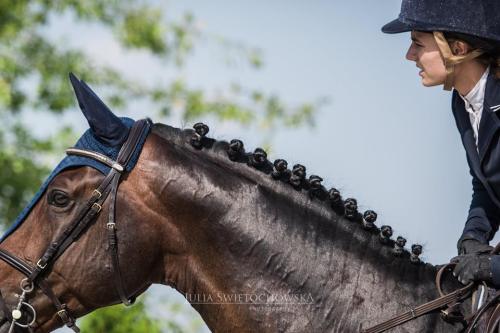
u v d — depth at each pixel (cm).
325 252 627
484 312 598
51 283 634
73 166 638
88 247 632
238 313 630
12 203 1783
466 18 605
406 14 623
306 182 646
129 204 634
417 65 634
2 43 1836
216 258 634
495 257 605
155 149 647
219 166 650
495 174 620
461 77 620
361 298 618
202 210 636
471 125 638
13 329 634
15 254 636
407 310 612
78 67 1828
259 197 639
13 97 1819
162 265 648
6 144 1784
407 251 637
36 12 1886
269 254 628
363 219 639
